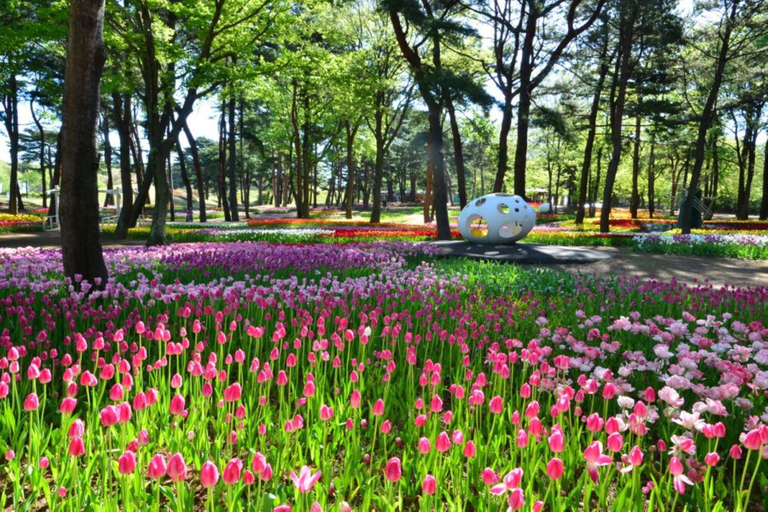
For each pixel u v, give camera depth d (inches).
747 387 178.1
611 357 209.3
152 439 136.4
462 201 1118.4
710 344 188.5
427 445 105.1
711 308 304.2
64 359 149.0
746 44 1050.7
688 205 1055.0
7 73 842.2
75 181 290.8
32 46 788.0
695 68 1106.7
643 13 970.1
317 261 453.7
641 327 204.5
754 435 101.0
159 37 738.2
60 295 282.0
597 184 2380.7
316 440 134.6
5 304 243.1
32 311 229.9
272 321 259.3
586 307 301.6
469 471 124.3
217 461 126.0
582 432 151.6
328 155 1943.9
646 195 2925.7
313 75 1045.8
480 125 1381.6
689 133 1676.9
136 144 1715.1
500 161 971.9
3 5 762.8
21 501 113.0
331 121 1642.5
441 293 310.0
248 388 170.1
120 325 241.8
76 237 293.1
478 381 138.3
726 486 127.3
